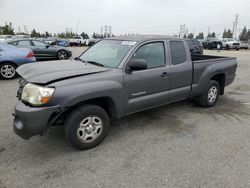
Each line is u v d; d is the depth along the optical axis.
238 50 32.84
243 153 3.58
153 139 3.99
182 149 3.67
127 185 2.82
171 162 3.30
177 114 5.17
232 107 5.74
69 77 3.32
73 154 3.48
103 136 3.75
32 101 3.13
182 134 4.20
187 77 4.84
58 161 3.30
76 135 3.42
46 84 3.14
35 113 3.06
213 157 3.45
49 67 3.73
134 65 3.70
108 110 3.90
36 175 2.98
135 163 3.27
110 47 4.32
